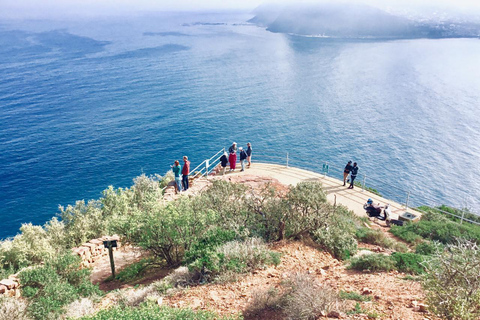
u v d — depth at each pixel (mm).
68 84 120250
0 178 52125
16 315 8141
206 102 97062
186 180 18891
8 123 78062
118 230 12320
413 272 8961
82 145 64938
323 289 6762
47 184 50312
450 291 5562
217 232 10969
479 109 93938
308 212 12430
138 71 145875
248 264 9383
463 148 69062
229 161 22094
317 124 80875
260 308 6922
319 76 138000
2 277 12219
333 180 21656
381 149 68188
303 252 10727
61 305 8977
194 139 68938
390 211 17391
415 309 6215
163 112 86938
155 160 58625
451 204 49938
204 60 176500
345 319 6043
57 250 15742
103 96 102938
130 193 20500
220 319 6582
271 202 12500
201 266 9352
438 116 88500
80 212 18938
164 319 6203
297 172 22609
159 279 10391
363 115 88688
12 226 40594
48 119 81000
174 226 11336
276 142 69562
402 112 91438
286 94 108438
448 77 135000
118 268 13211
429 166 61344
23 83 121875
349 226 13555
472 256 5688
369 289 7457
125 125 76625
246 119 82875
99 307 8891
